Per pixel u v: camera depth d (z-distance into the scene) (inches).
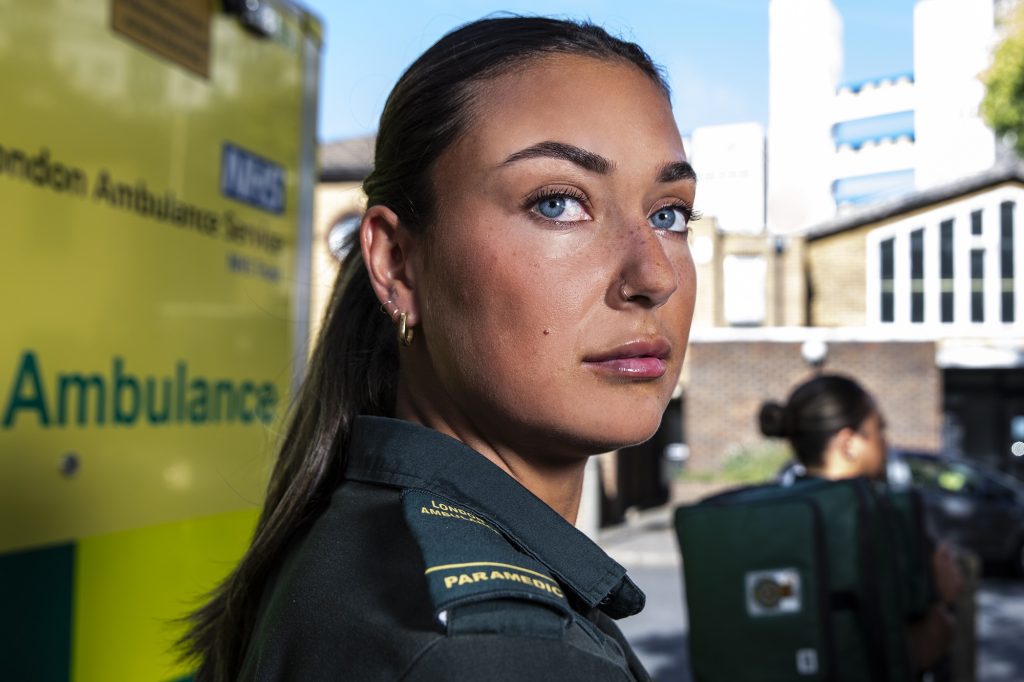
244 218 90.7
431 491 31.6
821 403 104.3
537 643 24.9
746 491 93.0
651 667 272.8
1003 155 588.1
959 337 627.2
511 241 32.2
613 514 652.1
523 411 32.2
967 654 144.6
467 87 34.0
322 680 27.0
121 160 74.0
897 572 84.3
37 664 64.1
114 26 73.6
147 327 76.2
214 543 83.5
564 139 32.4
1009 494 437.7
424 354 36.4
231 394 87.3
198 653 44.2
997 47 297.9
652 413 32.5
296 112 100.8
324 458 38.1
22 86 64.9
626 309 32.1
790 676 82.7
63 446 67.3
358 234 42.5
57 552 66.3
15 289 63.9
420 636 25.2
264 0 92.8
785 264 648.4
